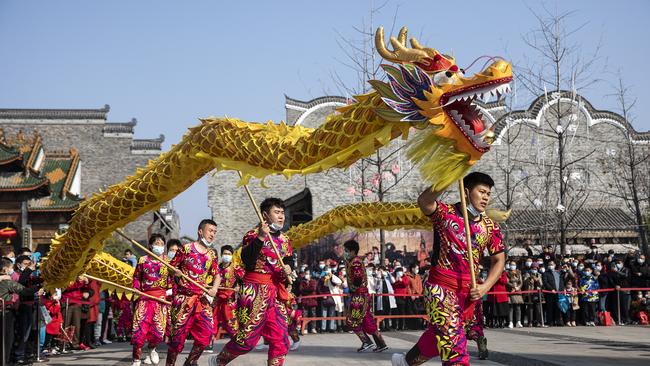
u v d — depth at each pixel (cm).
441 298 528
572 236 2891
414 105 502
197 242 880
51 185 3584
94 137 4747
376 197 2908
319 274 1883
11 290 982
